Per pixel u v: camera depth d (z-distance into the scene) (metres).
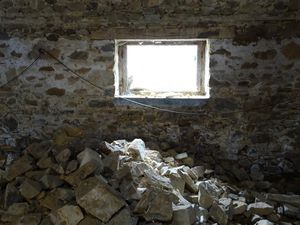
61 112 3.63
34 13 3.39
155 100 3.54
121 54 3.61
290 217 2.90
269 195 3.10
